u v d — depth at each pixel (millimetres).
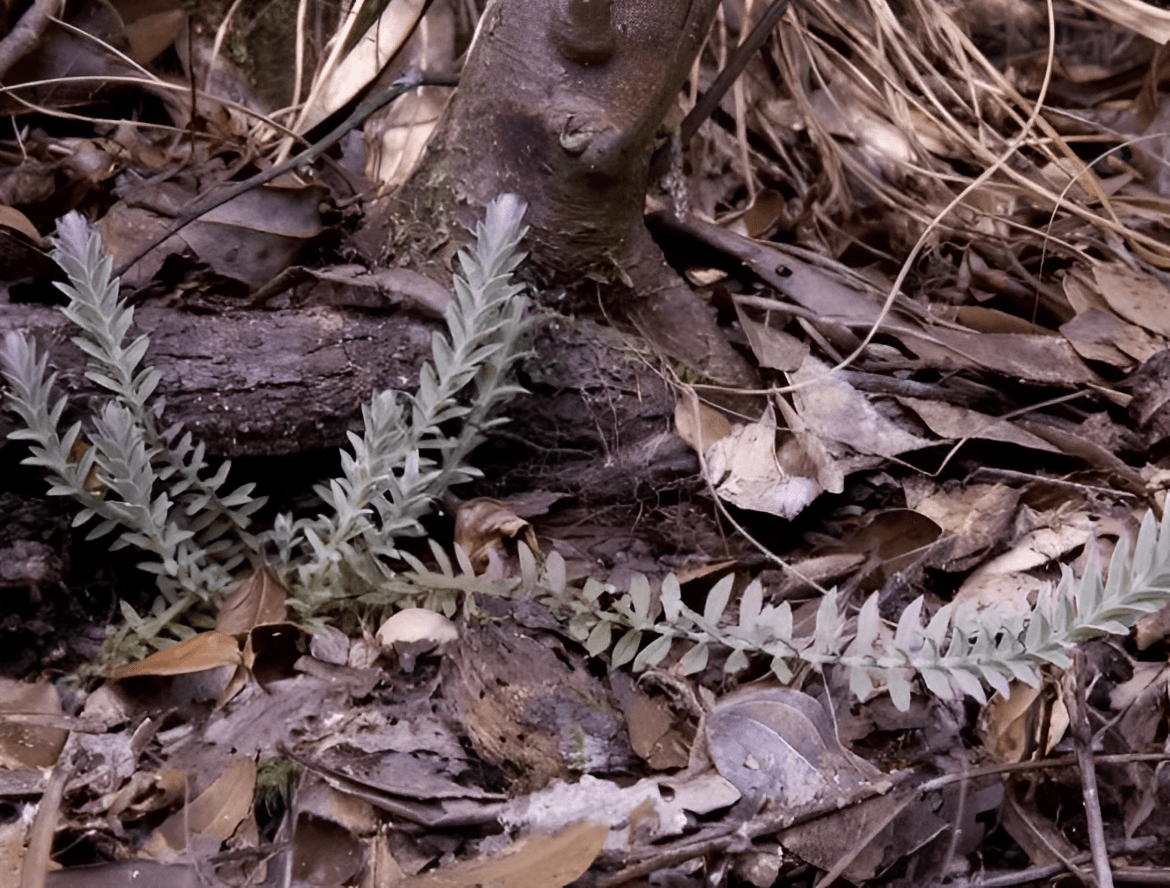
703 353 1038
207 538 917
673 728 872
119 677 864
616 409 1004
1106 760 852
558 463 1005
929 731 875
